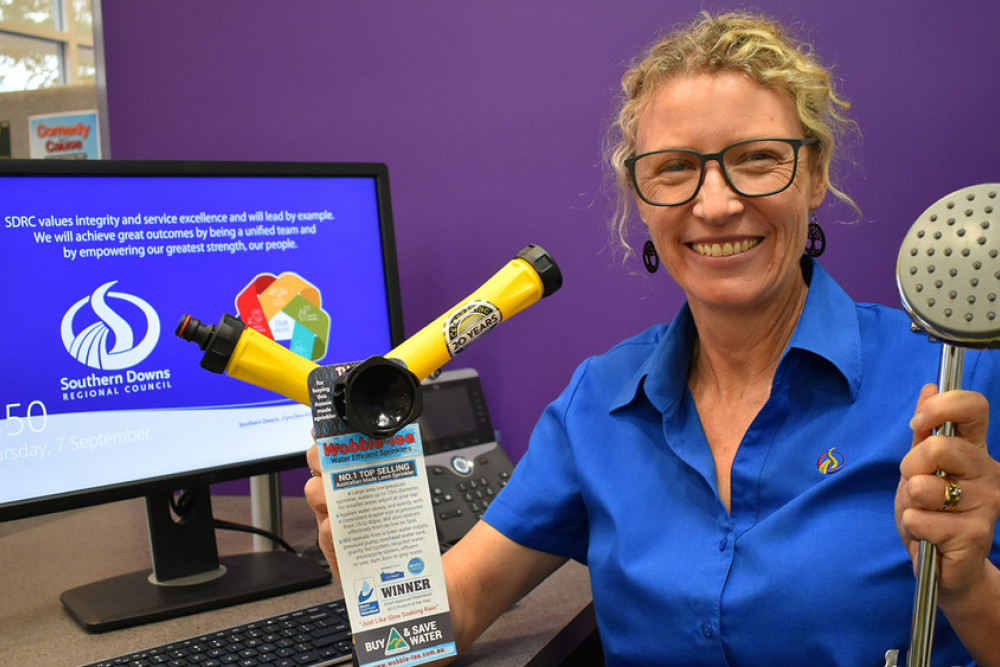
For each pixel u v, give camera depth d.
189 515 1.10
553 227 1.37
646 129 0.88
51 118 1.69
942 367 0.60
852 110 1.19
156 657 0.85
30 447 0.99
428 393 1.27
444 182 1.43
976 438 0.60
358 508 0.68
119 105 1.64
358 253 1.23
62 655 0.90
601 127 1.31
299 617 0.93
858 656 0.77
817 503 0.81
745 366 0.91
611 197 1.32
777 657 0.79
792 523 0.81
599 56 1.31
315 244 1.20
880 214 1.19
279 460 1.13
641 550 0.88
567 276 1.37
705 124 0.82
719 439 0.91
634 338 1.04
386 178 1.25
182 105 1.59
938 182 1.16
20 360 0.99
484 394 1.42
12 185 0.99
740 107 0.81
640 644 0.87
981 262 0.52
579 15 1.31
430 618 0.70
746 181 0.82
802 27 1.20
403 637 0.69
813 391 0.85
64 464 1.00
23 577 1.16
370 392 0.64
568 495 0.97
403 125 1.45
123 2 1.61
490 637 0.94
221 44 1.55
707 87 0.82
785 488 0.83
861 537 0.78
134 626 0.98
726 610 0.81
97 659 0.89
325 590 1.08
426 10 1.41
